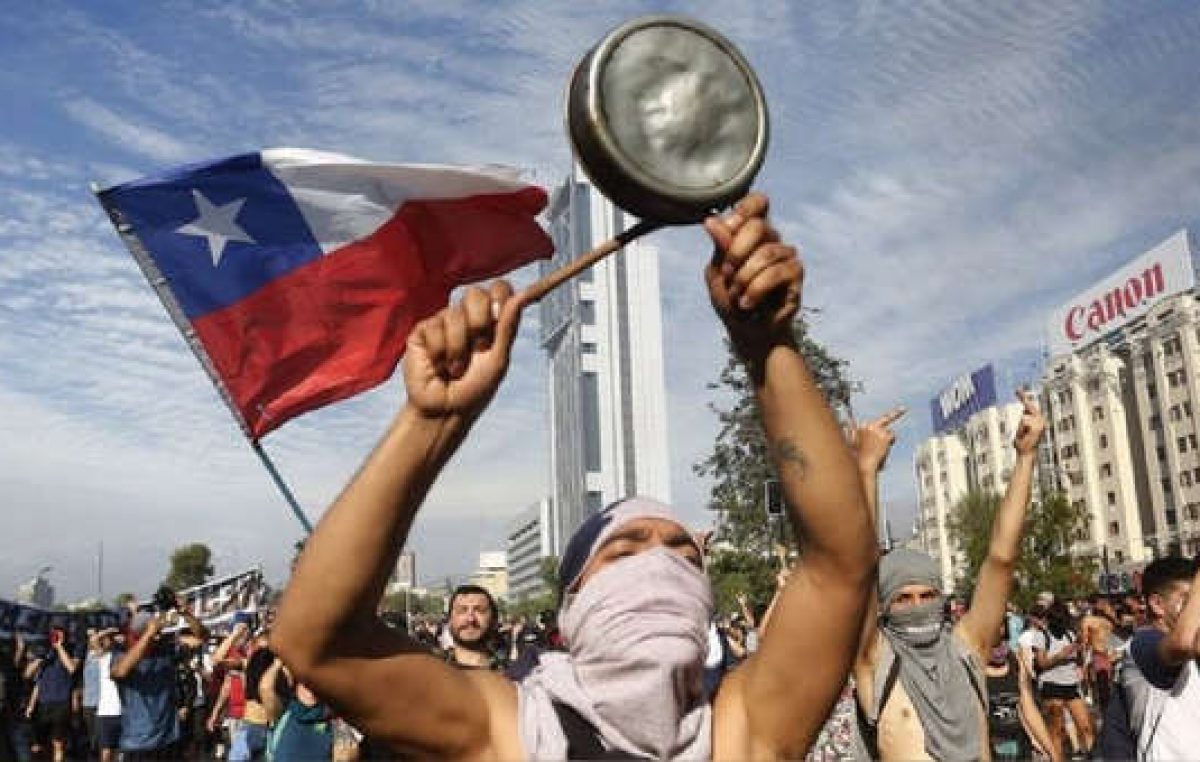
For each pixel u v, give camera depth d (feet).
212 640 61.31
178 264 13.76
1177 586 16.14
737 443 99.35
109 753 45.19
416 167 12.93
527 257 13.71
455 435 6.16
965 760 14.60
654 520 7.75
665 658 6.84
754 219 6.25
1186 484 299.58
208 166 13.69
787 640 7.00
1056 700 41.73
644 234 6.46
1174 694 14.98
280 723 26.58
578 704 6.98
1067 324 348.18
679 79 6.31
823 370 90.43
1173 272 304.09
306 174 13.29
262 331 13.58
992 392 343.87
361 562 6.03
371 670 6.39
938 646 15.19
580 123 6.18
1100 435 336.08
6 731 43.24
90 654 48.01
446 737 6.79
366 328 13.69
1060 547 194.29
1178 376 302.86
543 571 331.98
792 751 7.17
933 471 429.79
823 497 6.59
